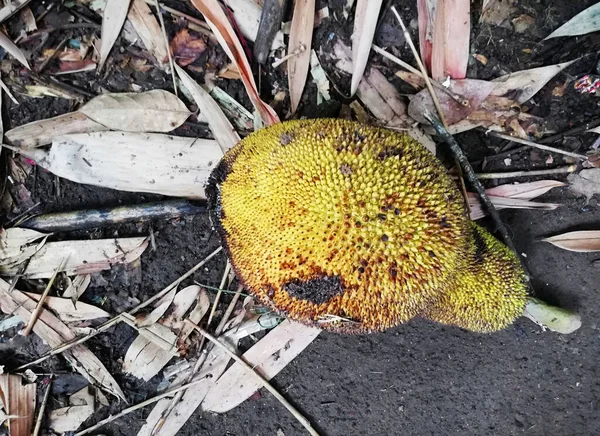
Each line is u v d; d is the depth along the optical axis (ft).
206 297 2.12
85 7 1.98
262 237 1.33
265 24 1.84
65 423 2.16
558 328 1.94
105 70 2.00
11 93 2.00
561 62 1.91
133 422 2.21
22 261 2.06
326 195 1.26
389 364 2.17
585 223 2.01
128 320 2.09
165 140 2.00
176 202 2.01
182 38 1.98
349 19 1.93
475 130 1.99
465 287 1.61
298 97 1.97
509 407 2.14
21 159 2.05
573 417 2.11
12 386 2.11
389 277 1.29
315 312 1.41
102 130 2.00
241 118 2.01
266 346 2.13
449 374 2.15
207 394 2.18
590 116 1.94
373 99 1.98
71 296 2.11
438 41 1.87
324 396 2.19
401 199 1.28
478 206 1.97
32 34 1.97
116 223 2.04
